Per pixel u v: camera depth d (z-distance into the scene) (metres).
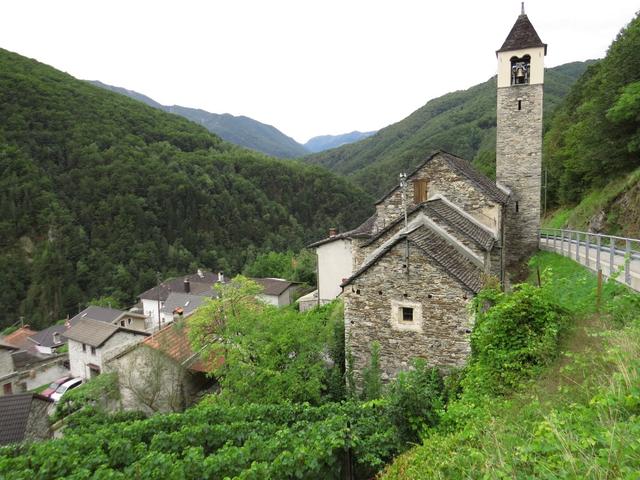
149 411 18.12
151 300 54.72
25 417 17.55
